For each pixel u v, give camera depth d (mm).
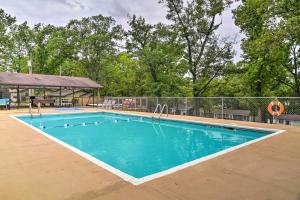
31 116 14547
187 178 3596
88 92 31812
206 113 14203
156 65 23797
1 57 32031
